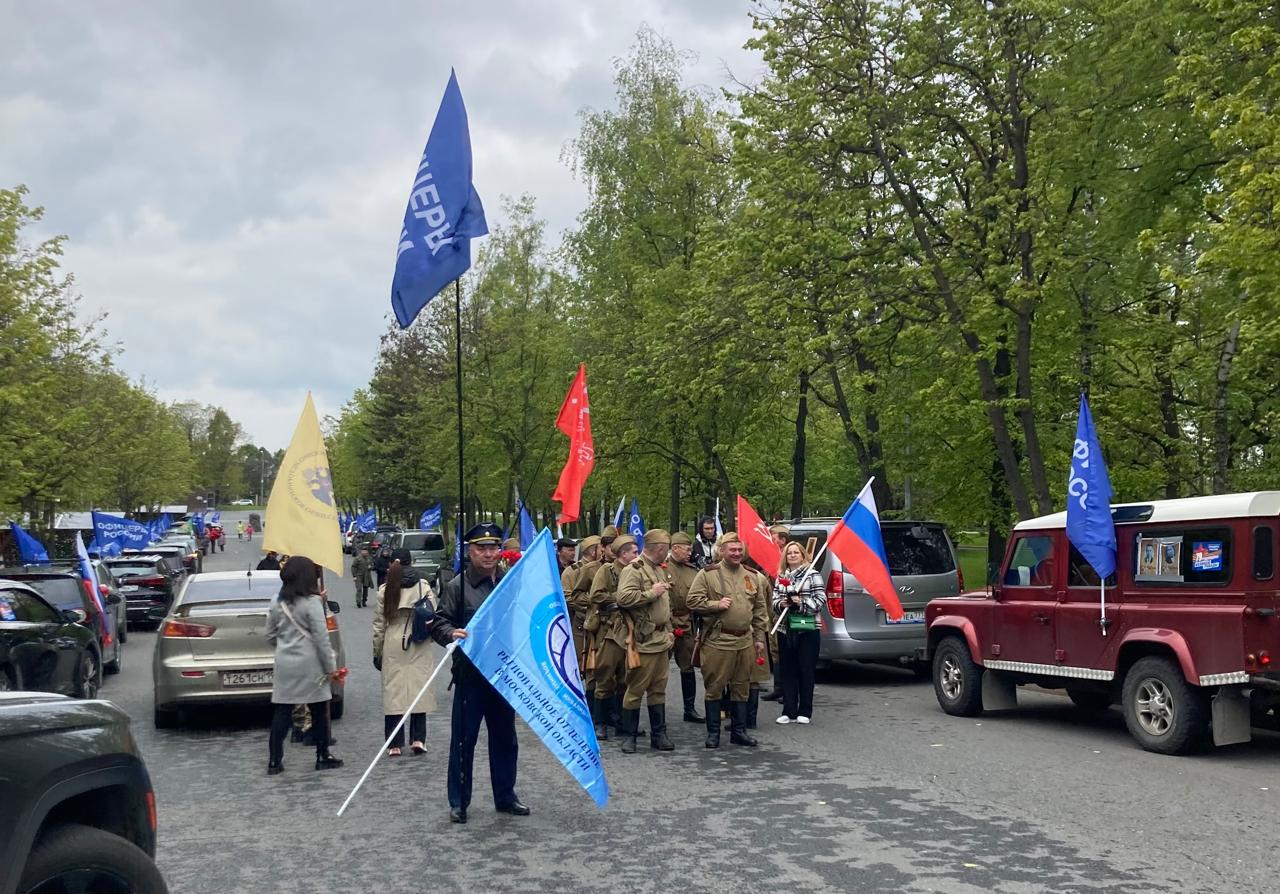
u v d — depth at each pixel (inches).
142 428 2410.2
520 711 279.3
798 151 721.0
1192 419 854.5
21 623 457.7
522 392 1718.8
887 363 817.5
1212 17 552.1
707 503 1391.5
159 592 1063.0
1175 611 377.4
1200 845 261.6
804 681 456.4
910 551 596.4
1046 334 758.5
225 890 235.3
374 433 2758.4
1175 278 520.4
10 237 1045.2
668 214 1237.7
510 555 508.1
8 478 1057.5
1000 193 669.9
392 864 252.5
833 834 273.4
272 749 365.7
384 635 398.0
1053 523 438.6
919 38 680.4
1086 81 654.5
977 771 352.5
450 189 378.0
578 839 271.9
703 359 928.3
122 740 170.7
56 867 153.6
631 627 397.7
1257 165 466.0
